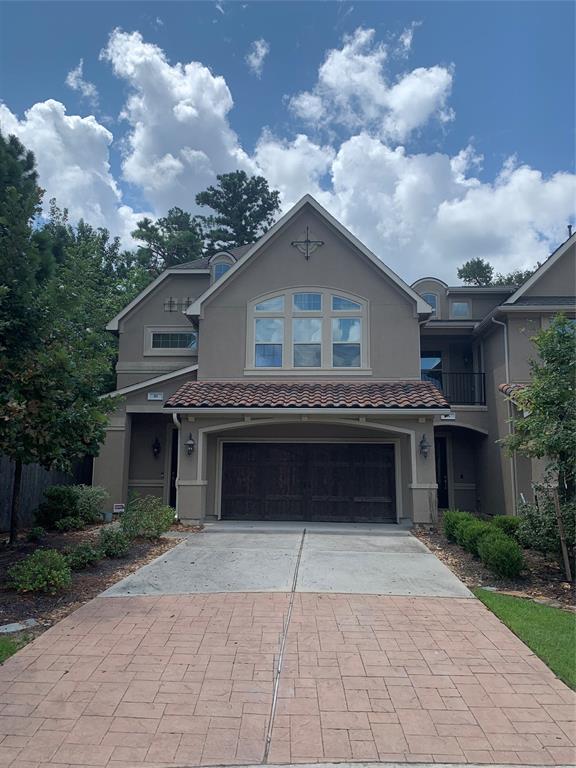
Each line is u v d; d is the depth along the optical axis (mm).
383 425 13750
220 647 5699
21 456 8883
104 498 14867
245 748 3951
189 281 20031
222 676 5055
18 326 8953
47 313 9289
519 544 9680
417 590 7809
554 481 9820
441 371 19312
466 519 10867
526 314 15867
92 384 9961
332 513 14727
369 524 14305
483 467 17938
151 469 17641
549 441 8484
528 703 4637
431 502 13383
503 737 4121
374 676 5102
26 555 10016
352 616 6676
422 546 11008
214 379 15359
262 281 15680
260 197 43469
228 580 8250
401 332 15258
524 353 15734
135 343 19688
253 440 15078
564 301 16156
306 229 15781
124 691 4754
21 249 9141
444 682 5000
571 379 8648
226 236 42344
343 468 14875
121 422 16812
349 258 15617
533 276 16266
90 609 6859
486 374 17906
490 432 17344
